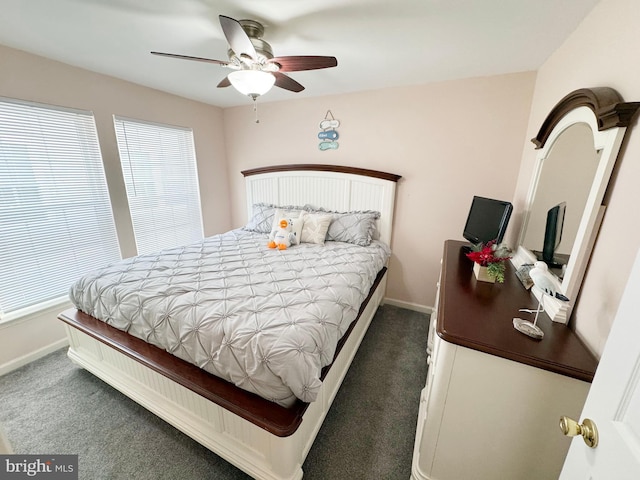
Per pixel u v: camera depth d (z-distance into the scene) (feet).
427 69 6.89
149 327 4.86
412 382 6.23
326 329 4.44
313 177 10.16
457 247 7.11
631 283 1.72
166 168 9.88
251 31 4.91
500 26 4.80
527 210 5.65
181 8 4.46
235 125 11.61
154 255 7.25
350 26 4.93
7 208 6.28
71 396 5.70
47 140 6.75
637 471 1.46
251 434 3.94
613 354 1.82
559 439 3.01
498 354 2.94
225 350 4.03
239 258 7.27
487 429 3.31
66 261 7.45
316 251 8.00
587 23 4.19
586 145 3.56
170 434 4.89
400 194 9.05
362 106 8.93
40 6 4.41
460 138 7.86
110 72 7.52
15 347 6.57
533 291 4.36
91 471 4.30
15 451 4.58
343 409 5.48
